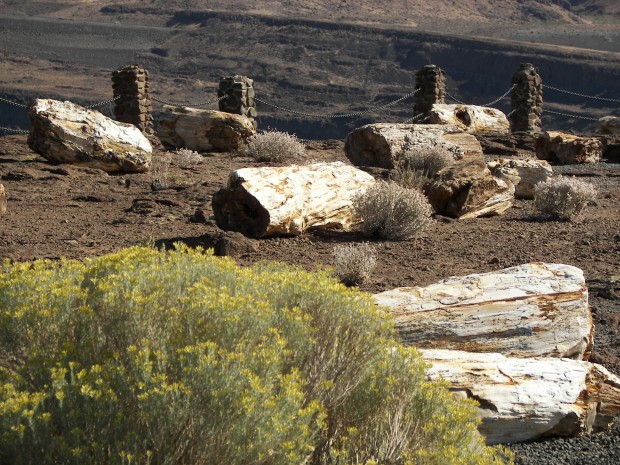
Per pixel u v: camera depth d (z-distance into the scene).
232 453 5.39
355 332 7.27
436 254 18.55
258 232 19.17
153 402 5.32
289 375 6.04
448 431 6.46
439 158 33.03
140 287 6.82
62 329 6.41
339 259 15.73
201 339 6.14
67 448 5.07
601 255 18.55
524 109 57.19
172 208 23.80
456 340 10.80
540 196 24.62
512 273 11.84
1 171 29.98
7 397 5.29
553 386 9.58
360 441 6.59
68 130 32.12
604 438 9.41
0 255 16.38
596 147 45.28
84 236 19.34
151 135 45.56
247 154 40.62
